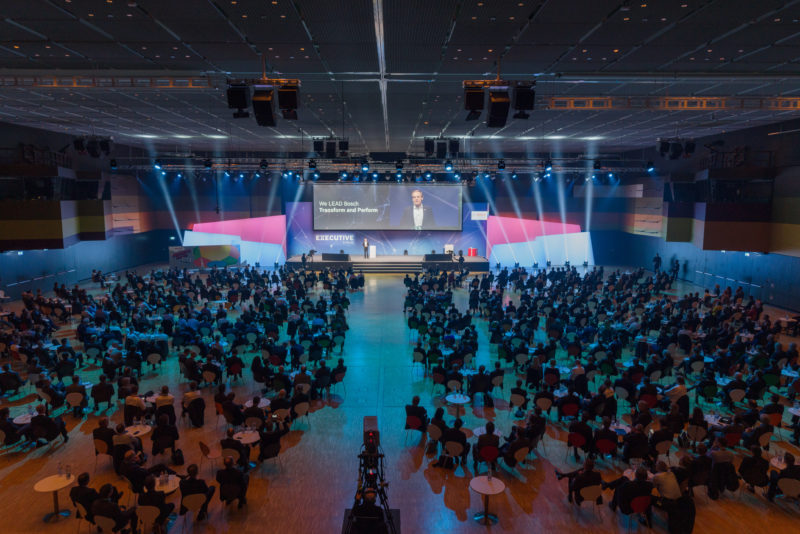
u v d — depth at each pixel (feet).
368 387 53.21
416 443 41.68
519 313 72.28
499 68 45.57
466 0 32.78
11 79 53.62
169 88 54.60
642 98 62.44
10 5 34.12
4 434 39.32
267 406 44.19
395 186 135.85
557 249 141.69
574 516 32.48
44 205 89.81
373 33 39.78
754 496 34.81
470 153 134.51
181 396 51.03
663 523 31.94
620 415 46.83
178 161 132.26
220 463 38.70
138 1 33.40
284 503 33.63
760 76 52.01
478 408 47.98
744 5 33.58
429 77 53.78
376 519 28.68
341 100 64.59
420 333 63.98
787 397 50.72
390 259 131.03
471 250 135.23
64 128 93.25
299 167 116.06
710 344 57.11
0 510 32.89
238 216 139.23
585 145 114.52
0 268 88.22
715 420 39.99
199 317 66.59
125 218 121.19
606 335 61.26
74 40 41.86
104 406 48.39
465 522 31.78
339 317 69.10
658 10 34.55
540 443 41.52
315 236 138.92
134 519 29.94
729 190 92.38
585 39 41.16
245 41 42.09
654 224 118.32
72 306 75.31
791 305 84.23
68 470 32.32
